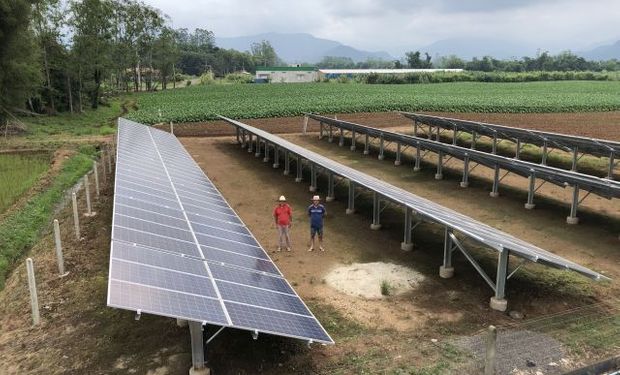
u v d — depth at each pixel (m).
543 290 13.84
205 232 13.27
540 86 103.25
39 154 33.06
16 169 28.41
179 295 8.67
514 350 10.20
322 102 64.44
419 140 29.16
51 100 61.22
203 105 64.31
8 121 43.31
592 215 21.05
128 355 10.40
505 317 12.35
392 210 22.02
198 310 8.43
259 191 26.09
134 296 7.96
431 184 27.30
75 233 18.06
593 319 11.70
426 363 9.90
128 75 118.94
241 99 75.38
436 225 19.80
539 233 19.03
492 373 9.15
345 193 25.42
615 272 15.23
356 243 17.94
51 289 13.77
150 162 20.73
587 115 54.62
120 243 9.88
